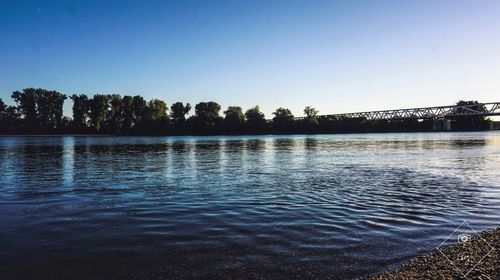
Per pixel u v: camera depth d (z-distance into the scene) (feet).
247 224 51.62
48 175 106.83
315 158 162.81
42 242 44.29
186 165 134.00
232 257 39.29
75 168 125.90
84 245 43.21
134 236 46.44
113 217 55.72
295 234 46.91
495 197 70.38
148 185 86.74
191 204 64.80
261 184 87.76
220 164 137.39
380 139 394.52
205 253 40.47
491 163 134.92
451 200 67.67
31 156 183.21
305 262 37.88
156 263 37.91
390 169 118.62
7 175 107.04
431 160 148.97
